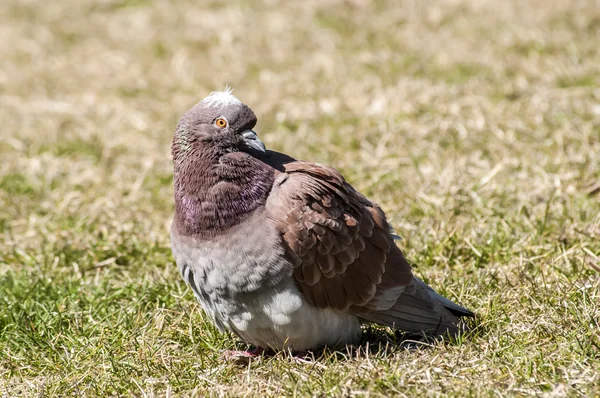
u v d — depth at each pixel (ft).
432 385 24.76
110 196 43.45
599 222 34.76
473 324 28.66
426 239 35.40
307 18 65.36
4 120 55.57
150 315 31.58
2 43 68.49
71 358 29.14
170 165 46.91
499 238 34.73
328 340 28.50
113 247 37.60
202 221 27.02
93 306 32.55
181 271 28.50
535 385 24.29
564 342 26.76
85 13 73.05
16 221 41.63
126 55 64.08
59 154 49.65
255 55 61.05
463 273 33.06
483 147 43.32
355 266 27.66
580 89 48.14
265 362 27.96
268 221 26.78
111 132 52.26
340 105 51.49
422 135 45.57
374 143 46.06
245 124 27.43
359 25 63.26
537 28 58.13
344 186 27.99
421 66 54.85
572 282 30.68
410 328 28.58
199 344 29.68
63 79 61.52
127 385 27.02
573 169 39.93
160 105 55.62
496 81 51.13
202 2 71.36
